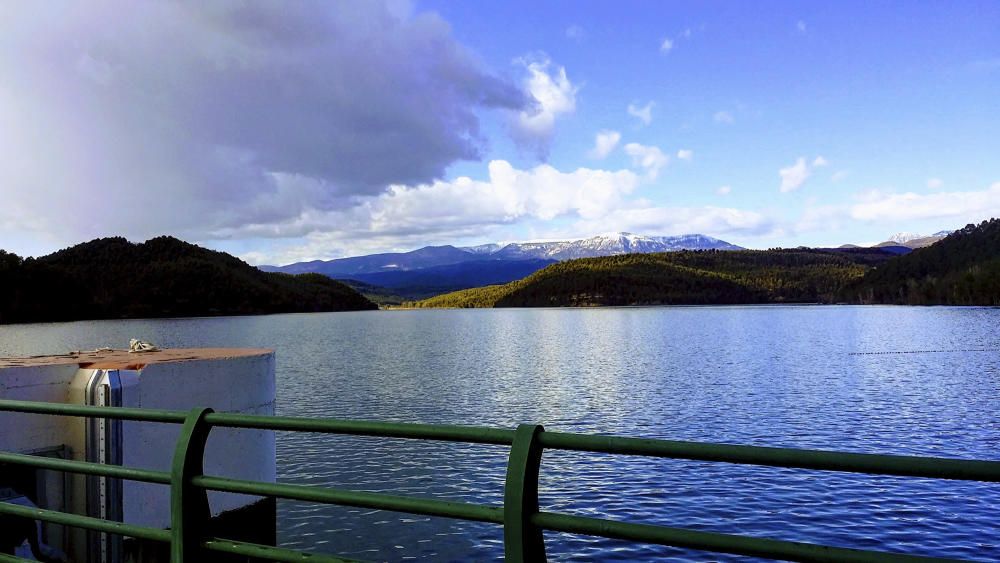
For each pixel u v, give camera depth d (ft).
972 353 235.81
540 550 10.58
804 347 270.87
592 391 142.51
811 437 93.25
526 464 10.23
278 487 11.72
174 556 12.50
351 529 55.21
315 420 11.62
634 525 9.68
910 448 86.17
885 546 51.42
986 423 101.91
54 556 24.75
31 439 24.81
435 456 79.05
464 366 201.77
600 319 621.72
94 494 25.59
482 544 51.96
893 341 293.64
